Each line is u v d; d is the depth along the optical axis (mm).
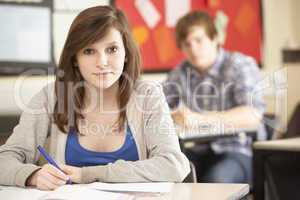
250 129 3043
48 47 3146
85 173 1365
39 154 1569
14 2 3018
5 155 1480
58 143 1548
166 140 1472
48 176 1318
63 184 1317
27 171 1358
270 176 2625
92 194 1197
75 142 1538
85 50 1448
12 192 1272
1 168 1405
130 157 1528
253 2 4426
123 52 1479
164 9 3959
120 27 1459
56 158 1534
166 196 1191
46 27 3148
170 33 3998
